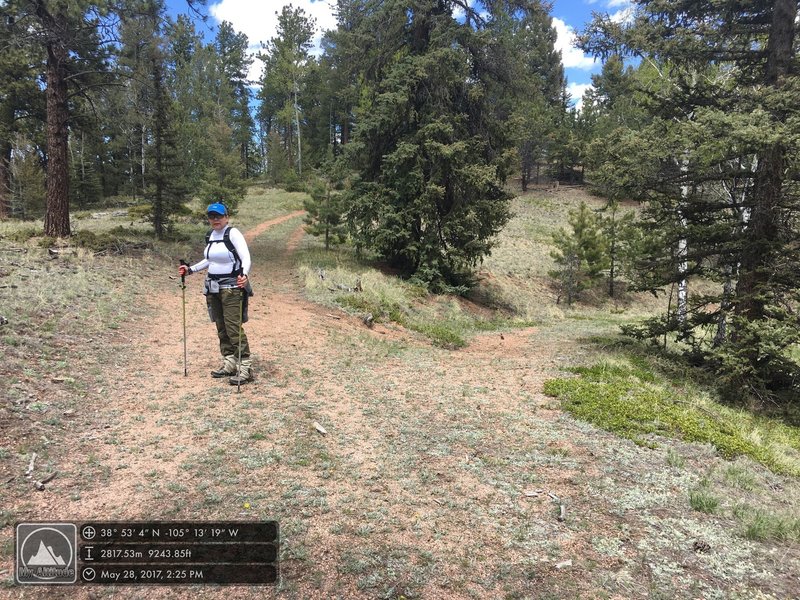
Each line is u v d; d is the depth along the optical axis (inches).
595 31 400.5
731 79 450.3
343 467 159.5
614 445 197.2
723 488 169.6
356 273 665.0
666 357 413.7
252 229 1101.7
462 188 682.2
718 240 378.0
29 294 306.5
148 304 371.9
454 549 122.6
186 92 1827.0
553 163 2103.8
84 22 548.1
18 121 1001.5
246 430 178.9
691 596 111.2
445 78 663.1
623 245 982.4
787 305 343.3
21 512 119.8
